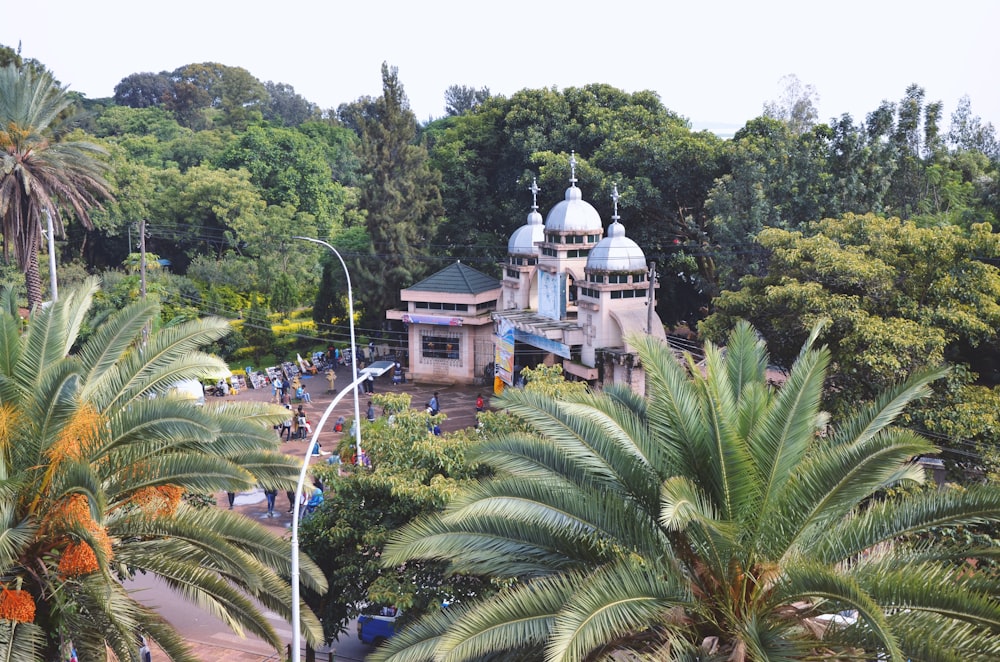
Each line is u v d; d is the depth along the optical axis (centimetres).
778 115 6769
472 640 1299
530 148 5866
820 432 1805
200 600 1828
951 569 1332
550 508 1430
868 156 4622
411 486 1975
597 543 1498
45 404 1655
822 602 1362
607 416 1477
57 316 1930
